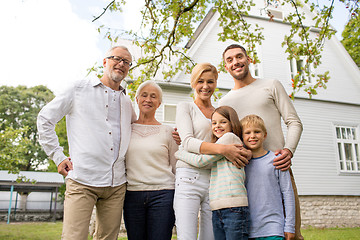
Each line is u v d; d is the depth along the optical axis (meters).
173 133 2.80
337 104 12.95
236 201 2.12
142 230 2.58
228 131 2.40
